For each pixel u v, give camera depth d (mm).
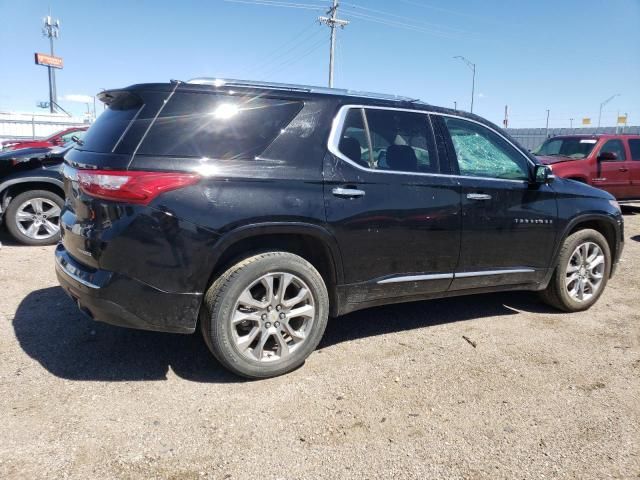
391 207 3730
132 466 2516
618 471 2631
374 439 2822
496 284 4477
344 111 3691
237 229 3174
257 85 3488
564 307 4965
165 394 3189
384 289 3854
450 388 3416
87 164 3129
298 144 3453
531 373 3674
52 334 3994
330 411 3078
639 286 6016
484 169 4324
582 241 4902
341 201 3525
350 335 4277
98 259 3045
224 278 3213
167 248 3039
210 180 3123
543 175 4473
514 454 2742
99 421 2869
